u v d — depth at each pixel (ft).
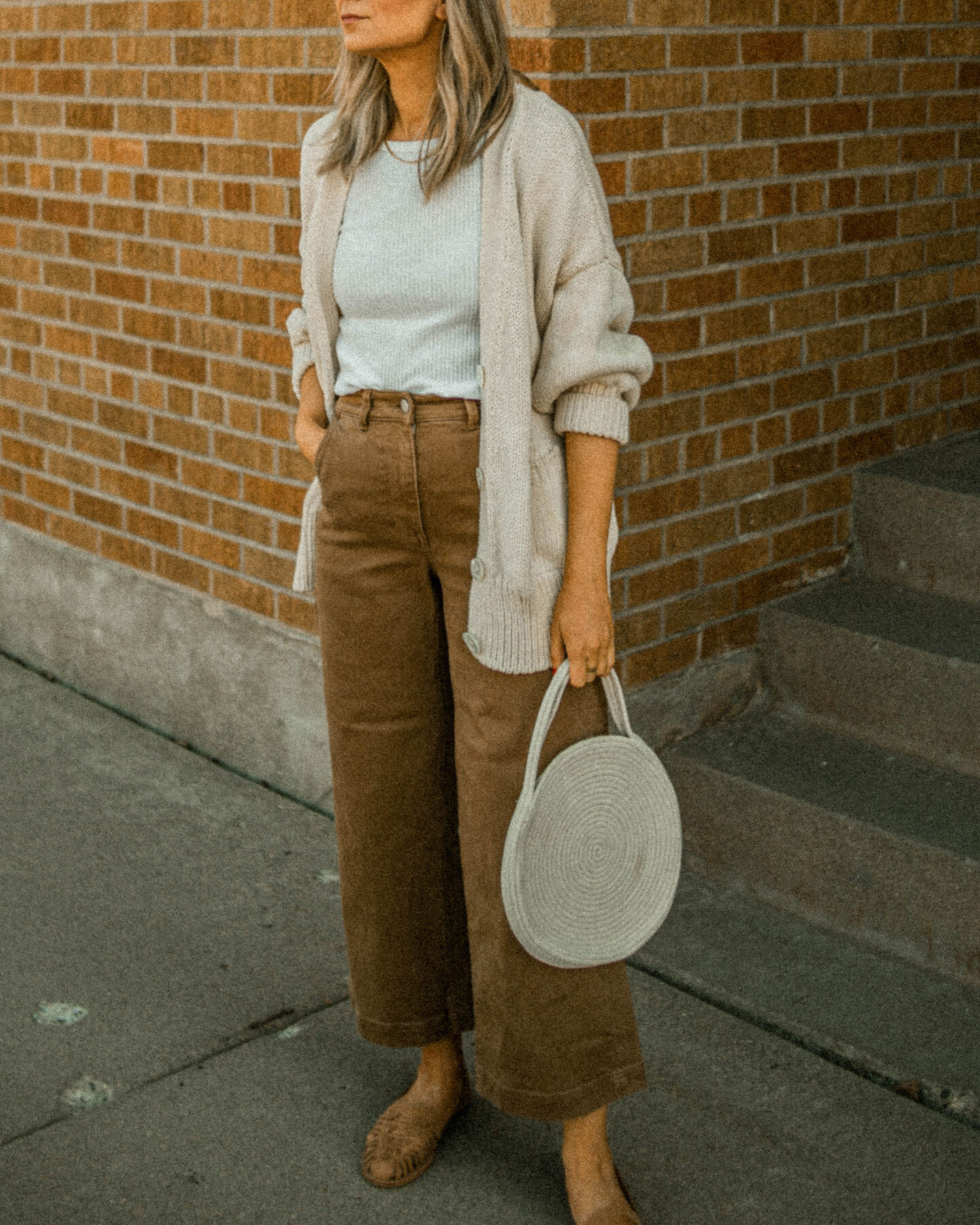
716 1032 9.73
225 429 12.96
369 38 6.79
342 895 8.49
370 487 7.34
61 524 15.02
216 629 13.51
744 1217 8.11
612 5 10.05
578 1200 7.97
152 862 11.97
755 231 11.41
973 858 10.00
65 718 14.66
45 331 14.62
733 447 11.73
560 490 7.30
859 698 11.77
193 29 12.22
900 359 12.90
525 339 6.95
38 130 14.06
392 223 7.11
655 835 7.73
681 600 11.66
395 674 7.84
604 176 10.31
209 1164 8.57
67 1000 10.12
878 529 12.73
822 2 11.41
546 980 7.61
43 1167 8.52
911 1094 9.15
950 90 12.65
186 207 12.72
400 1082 9.34
